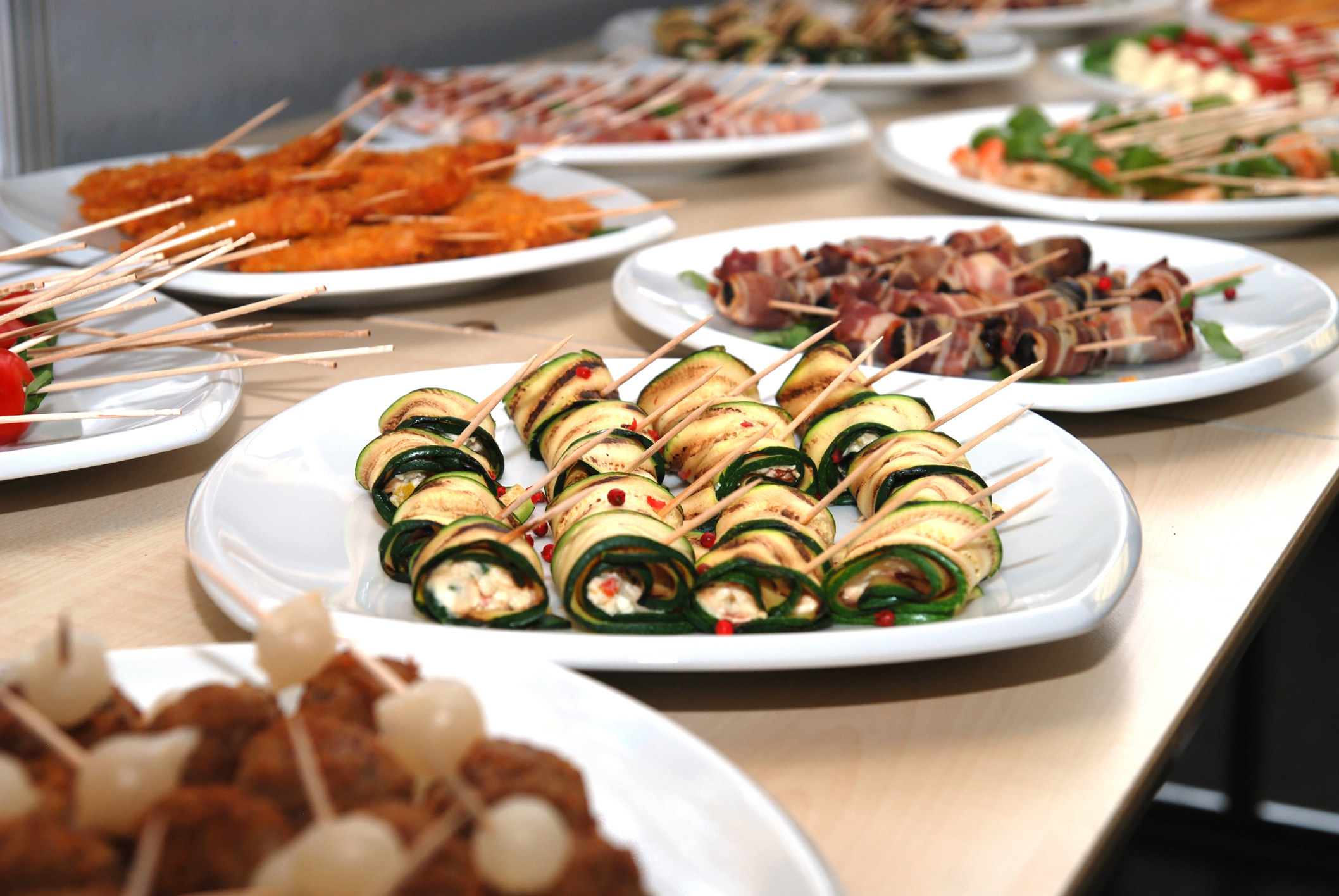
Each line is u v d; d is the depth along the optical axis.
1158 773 0.55
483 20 1.85
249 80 1.43
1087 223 0.98
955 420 0.71
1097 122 1.22
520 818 0.45
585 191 1.01
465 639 0.54
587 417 0.67
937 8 2.06
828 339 0.78
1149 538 0.65
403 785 0.48
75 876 0.44
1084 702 0.56
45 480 0.67
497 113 1.28
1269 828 1.21
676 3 2.43
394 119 1.24
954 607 0.58
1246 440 0.72
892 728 0.55
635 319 0.80
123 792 0.45
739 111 1.34
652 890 0.48
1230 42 1.83
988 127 1.28
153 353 0.74
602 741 0.50
